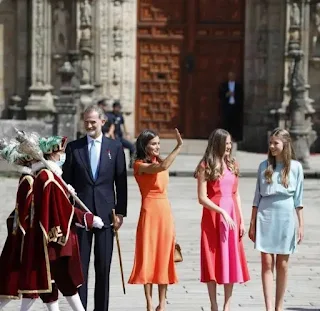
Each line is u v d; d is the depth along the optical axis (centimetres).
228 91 13650
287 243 4709
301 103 11194
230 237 4669
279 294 4788
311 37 13425
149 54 14025
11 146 4300
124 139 11231
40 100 13425
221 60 13950
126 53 13788
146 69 14050
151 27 13950
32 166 4294
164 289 4775
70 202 4472
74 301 4272
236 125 13788
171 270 4781
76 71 12456
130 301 5247
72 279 4247
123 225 7562
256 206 4800
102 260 4653
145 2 13975
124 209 4725
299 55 11456
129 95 13875
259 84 13600
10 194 9250
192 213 8256
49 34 13425
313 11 13362
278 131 4747
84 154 4694
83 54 13438
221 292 5466
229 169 4738
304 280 5819
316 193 9694
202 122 14062
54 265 4231
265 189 4728
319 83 13462
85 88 13362
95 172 4684
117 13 13712
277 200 4719
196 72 14012
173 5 13975
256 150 13512
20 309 4678
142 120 14112
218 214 4675
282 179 4703
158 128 14100
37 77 13450
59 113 11206
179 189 9756
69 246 4206
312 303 5234
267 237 4722
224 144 4697
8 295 4241
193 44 13962
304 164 11169
